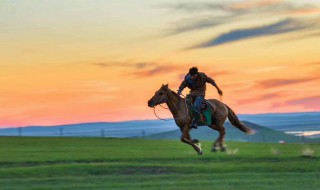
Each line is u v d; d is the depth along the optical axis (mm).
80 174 18156
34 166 19766
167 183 16094
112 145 29953
